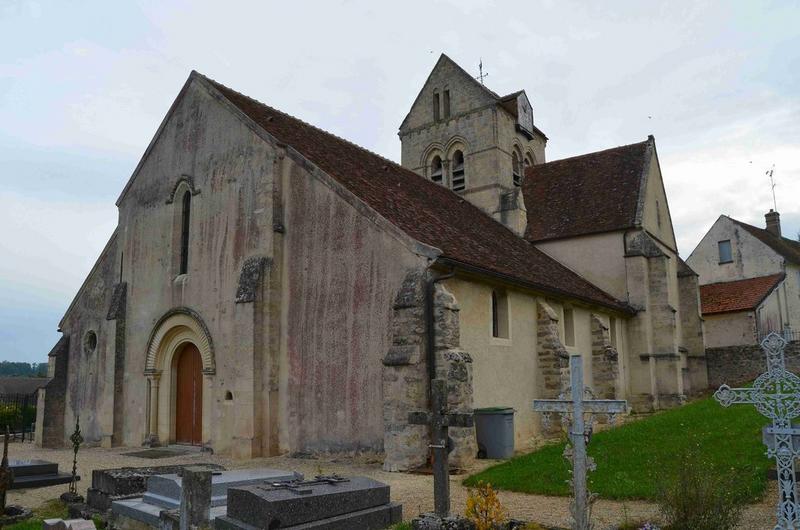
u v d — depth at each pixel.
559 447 14.19
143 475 10.13
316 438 14.91
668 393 24.25
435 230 16.73
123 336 20.14
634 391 24.23
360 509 8.34
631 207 25.67
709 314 34.16
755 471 9.88
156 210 20.14
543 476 11.08
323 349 15.13
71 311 22.81
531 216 28.08
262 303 15.89
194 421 18.12
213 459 15.34
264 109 20.20
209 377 17.16
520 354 17.30
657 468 10.70
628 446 12.98
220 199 17.95
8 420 25.08
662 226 28.44
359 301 14.64
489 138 28.30
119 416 19.59
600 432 15.84
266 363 15.67
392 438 13.04
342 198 15.38
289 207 16.50
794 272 40.09
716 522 6.91
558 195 28.44
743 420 14.24
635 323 24.59
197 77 19.48
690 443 12.38
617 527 7.67
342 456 14.37
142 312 19.78
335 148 20.09
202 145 18.92
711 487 7.30
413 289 13.52
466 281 15.36
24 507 10.46
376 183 18.31
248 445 15.08
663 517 7.84
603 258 25.44
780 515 6.52
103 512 9.66
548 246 26.66
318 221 15.80
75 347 22.33
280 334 16.05
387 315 14.09
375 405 14.03
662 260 24.83
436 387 8.67
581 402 7.29
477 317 15.56
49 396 21.66
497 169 27.95
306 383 15.32
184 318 18.31
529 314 18.11
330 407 14.78
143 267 20.16
